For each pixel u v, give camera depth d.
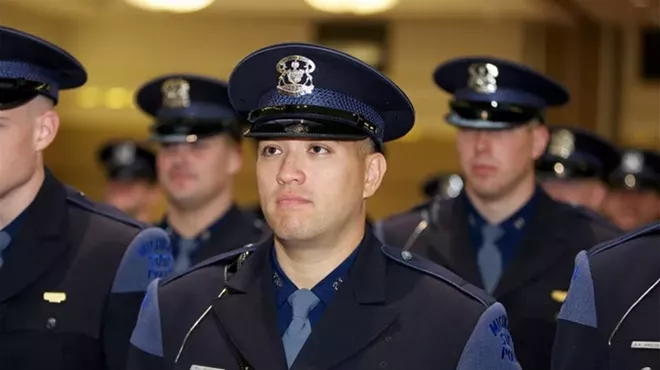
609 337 4.82
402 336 4.41
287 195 4.30
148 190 11.66
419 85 19.22
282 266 4.52
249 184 19.98
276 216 4.32
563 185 10.16
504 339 4.42
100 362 5.55
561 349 4.94
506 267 7.20
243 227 8.20
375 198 20.03
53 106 5.47
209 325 4.55
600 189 10.32
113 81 19.92
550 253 7.10
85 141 20.20
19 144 5.26
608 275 4.93
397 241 7.45
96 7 18.66
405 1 17.78
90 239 5.68
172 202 8.19
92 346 5.50
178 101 8.16
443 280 4.57
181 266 8.09
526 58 18.81
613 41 19.55
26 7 18.48
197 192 8.06
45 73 5.35
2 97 5.18
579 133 10.18
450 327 4.41
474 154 7.20
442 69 7.37
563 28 19.03
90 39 19.91
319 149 4.34
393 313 4.43
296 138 4.32
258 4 18.41
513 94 7.24
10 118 5.22
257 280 4.55
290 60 4.39
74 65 5.38
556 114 19.09
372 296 4.45
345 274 4.48
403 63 19.23
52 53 5.25
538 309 6.96
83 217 5.77
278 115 4.35
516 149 7.18
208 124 8.09
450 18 18.98
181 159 8.07
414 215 7.65
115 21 19.81
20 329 5.42
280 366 4.34
